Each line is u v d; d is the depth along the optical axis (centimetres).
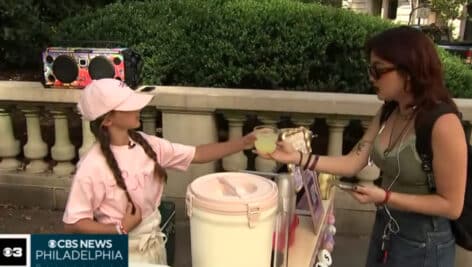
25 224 423
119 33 487
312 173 261
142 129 418
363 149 237
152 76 479
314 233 249
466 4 2322
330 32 457
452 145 191
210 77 473
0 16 636
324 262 268
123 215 212
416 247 213
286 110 387
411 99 203
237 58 465
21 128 505
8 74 701
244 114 401
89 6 767
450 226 216
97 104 204
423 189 207
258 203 178
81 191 204
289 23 464
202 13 480
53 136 491
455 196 195
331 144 402
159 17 500
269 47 461
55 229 415
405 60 193
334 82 466
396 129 214
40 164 454
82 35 491
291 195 221
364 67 460
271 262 202
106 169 205
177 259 374
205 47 473
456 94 462
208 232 182
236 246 181
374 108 377
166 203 311
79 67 395
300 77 466
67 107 428
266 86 474
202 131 401
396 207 205
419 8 2475
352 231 415
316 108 384
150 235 225
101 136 208
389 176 219
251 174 216
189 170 408
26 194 454
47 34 676
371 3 2981
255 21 464
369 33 459
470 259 365
